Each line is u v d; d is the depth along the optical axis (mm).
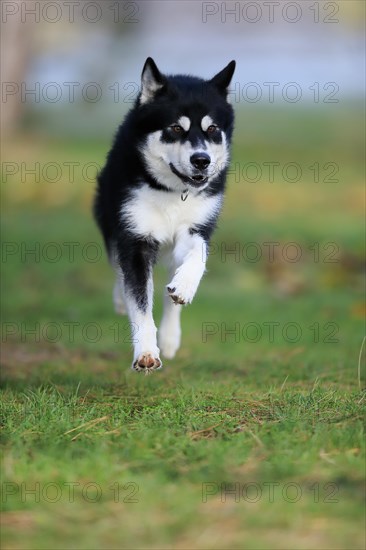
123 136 9109
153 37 46188
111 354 11414
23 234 19328
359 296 14953
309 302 14531
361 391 8234
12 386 9070
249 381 9414
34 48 38562
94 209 10648
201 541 5043
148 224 8797
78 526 5273
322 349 11477
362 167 28828
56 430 6762
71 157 30297
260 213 22172
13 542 5082
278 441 6402
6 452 6340
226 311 14180
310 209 22766
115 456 6199
